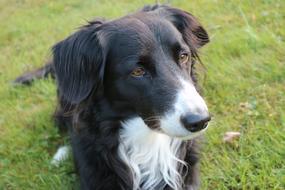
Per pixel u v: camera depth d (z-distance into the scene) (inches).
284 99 43.9
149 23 33.2
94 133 35.4
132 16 34.2
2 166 43.7
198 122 30.0
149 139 35.5
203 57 48.8
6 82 56.4
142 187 36.8
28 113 49.8
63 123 45.2
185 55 33.3
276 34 52.2
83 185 36.8
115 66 32.9
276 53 49.1
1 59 63.7
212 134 41.9
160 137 35.7
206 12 59.4
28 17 80.0
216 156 40.1
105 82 33.7
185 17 36.5
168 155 36.2
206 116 30.3
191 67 35.5
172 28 33.3
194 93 31.1
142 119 33.5
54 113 46.1
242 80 47.0
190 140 36.6
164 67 31.9
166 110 31.1
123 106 33.8
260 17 55.4
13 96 53.2
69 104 34.9
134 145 35.7
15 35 71.8
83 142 36.2
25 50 64.8
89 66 33.2
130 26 33.0
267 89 45.4
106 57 33.2
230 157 39.9
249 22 55.4
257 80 46.6
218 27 55.4
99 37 33.1
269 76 46.4
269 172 37.6
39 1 88.3
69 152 43.4
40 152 44.5
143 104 32.6
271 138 39.9
